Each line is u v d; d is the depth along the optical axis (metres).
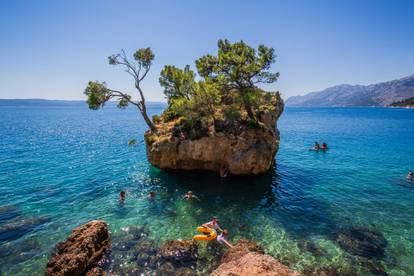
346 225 17.86
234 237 16.30
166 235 16.50
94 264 13.47
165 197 22.92
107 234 15.62
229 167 27.78
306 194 23.73
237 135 27.25
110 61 31.44
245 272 8.37
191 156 28.23
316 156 40.72
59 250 13.86
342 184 26.64
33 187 25.66
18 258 14.02
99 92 31.19
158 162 29.70
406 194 23.83
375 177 29.12
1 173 30.73
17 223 17.97
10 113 195.25
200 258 13.98
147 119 32.25
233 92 32.62
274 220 18.59
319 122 111.56
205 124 28.52
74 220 18.55
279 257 14.21
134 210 20.28
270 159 28.61
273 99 35.38
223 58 28.59
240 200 22.25
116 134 71.44
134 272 12.96
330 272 12.94
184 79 29.81
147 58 32.59
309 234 16.67
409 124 95.81
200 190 24.53
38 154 42.41
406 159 38.12
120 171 31.67
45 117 150.88
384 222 18.28
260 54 28.81
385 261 13.88
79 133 73.12
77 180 28.05
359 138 60.38
